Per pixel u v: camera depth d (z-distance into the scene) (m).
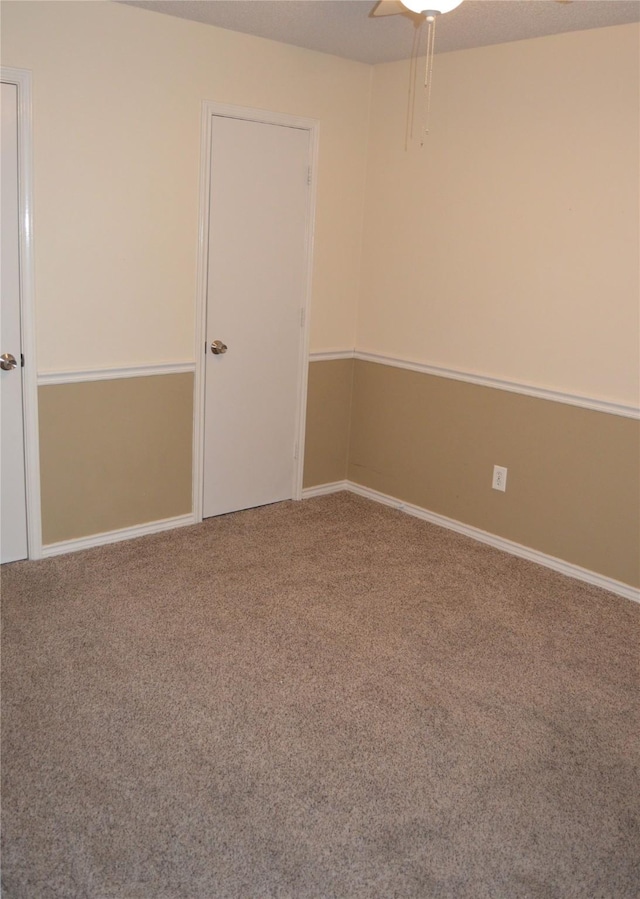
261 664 2.85
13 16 3.04
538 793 2.27
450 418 4.14
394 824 2.13
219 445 4.15
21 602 3.20
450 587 3.54
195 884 1.90
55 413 3.50
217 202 3.82
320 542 3.97
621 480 3.47
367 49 3.87
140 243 3.60
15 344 3.34
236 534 4.02
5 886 1.87
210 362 3.99
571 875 1.99
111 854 1.98
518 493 3.88
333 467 4.73
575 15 3.12
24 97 3.13
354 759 2.38
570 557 3.71
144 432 3.82
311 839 2.06
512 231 3.71
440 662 2.92
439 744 2.46
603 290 3.42
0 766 2.27
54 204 3.30
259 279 4.08
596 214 3.39
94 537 3.77
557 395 3.63
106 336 3.58
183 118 3.61
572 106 3.41
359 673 2.82
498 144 3.71
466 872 1.98
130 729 2.46
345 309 4.51
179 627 3.07
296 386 4.40
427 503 4.34
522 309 3.73
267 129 3.91
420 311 4.21
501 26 3.33
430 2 2.26
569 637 3.14
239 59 3.72
